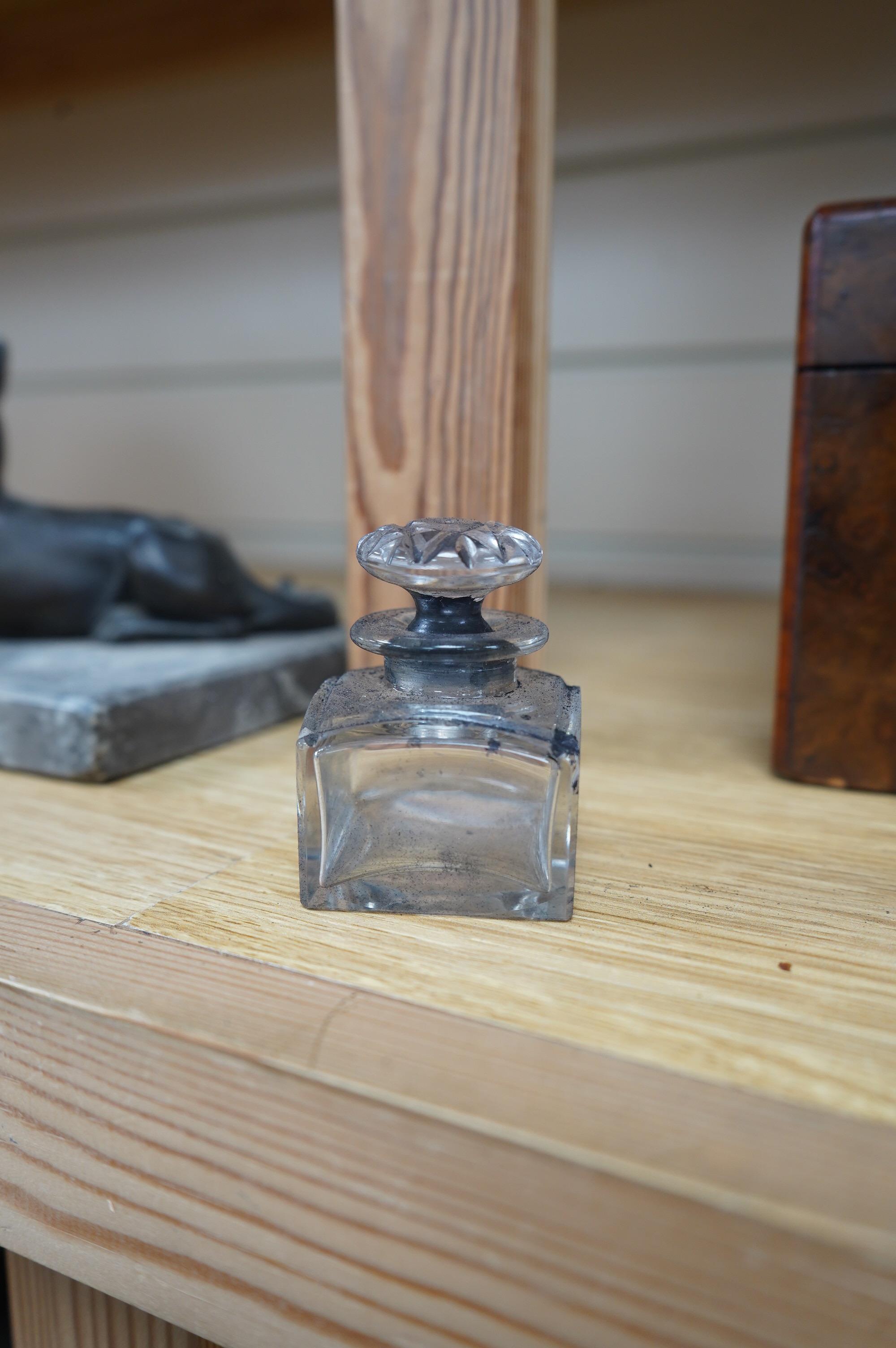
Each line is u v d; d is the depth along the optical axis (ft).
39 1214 0.85
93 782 1.26
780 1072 0.76
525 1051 0.77
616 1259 0.69
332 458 3.26
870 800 1.21
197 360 3.39
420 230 1.21
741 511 2.80
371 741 0.92
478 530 0.92
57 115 3.35
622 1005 0.82
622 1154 0.69
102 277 3.46
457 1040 0.78
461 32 1.16
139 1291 0.82
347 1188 0.74
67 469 3.73
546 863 0.93
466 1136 0.71
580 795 1.22
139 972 0.85
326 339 3.17
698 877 1.02
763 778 1.28
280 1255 0.77
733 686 1.71
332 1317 0.76
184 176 3.22
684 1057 0.77
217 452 3.44
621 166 2.72
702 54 2.56
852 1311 0.64
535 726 0.91
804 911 0.96
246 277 3.23
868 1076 0.75
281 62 2.97
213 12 2.87
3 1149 0.85
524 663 1.36
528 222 1.20
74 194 3.41
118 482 3.64
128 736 1.28
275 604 1.64
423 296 1.22
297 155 3.04
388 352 1.25
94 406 3.61
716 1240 0.67
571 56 2.70
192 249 3.29
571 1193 0.69
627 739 1.43
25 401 3.74
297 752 0.93
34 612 1.57
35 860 1.05
